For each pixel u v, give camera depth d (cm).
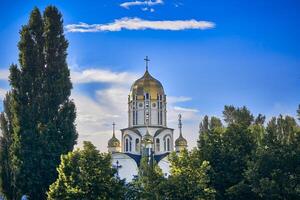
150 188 7156
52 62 8975
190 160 7225
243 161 7675
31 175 8119
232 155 7731
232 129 8094
